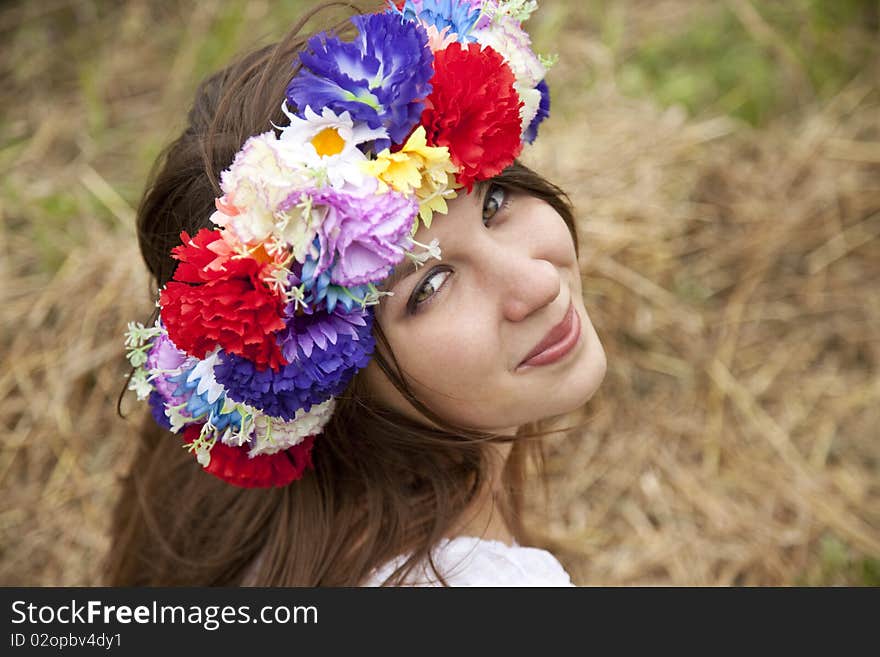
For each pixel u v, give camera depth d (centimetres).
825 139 269
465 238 107
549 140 266
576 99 280
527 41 119
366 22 104
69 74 294
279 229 100
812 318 243
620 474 225
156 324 122
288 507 135
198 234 105
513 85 113
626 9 302
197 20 300
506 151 106
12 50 298
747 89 278
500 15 117
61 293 241
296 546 131
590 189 254
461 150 103
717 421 229
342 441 126
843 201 258
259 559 146
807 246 253
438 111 103
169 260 129
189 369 114
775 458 225
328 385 105
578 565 213
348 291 102
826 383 235
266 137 102
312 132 102
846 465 223
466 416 115
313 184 99
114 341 233
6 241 255
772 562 209
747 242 253
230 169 104
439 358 108
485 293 109
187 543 157
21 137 279
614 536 218
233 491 150
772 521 215
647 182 257
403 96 100
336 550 128
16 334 238
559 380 115
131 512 171
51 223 257
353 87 101
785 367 237
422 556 122
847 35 290
